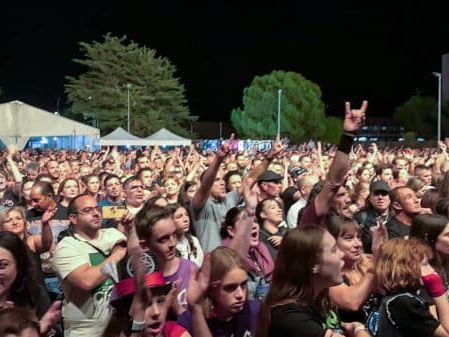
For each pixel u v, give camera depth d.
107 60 77.25
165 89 79.31
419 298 4.08
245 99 83.56
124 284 3.54
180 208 6.04
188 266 4.63
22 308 3.05
